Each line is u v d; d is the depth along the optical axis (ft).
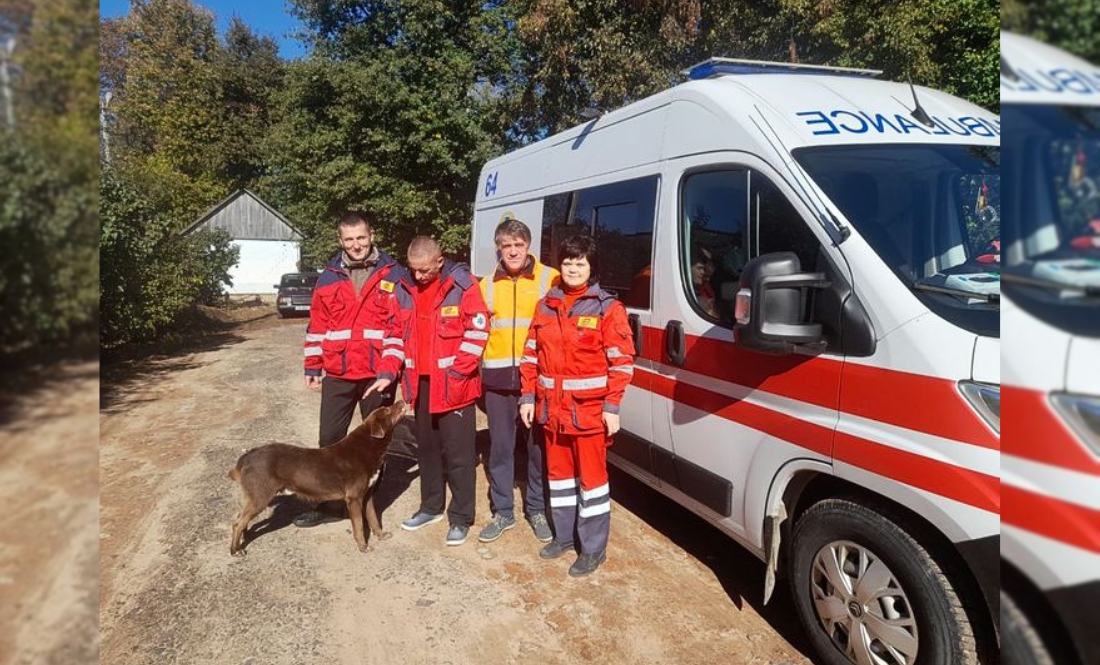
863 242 8.16
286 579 11.68
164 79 117.91
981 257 8.54
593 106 40.63
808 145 9.38
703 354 10.64
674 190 11.83
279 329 56.95
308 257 76.74
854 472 7.80
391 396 14.53
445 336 12.34
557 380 11.23
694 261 11.15
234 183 121.90
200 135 118.62
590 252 10.89
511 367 12.81
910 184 8.95
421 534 13.44
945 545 7.25
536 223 17.61
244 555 12.59
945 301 7.36
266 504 12.54
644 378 12.31
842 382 8.00
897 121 9.96
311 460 12.23
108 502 15.31
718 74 12.23
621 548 12.80
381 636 9.97
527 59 47.75
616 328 10.83
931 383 7.00
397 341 13.37
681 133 11.86
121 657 9.51
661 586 11.35
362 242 13.24
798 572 8.93
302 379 31.30
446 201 60.75
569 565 12.10
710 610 10.59
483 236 21.99
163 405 25.67
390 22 58.18
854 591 8.05
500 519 13.39
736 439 9.87
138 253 37.19
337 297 13.35
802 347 8.16
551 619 10.36
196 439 20.67
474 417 12.89
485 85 58.85
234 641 9.88
